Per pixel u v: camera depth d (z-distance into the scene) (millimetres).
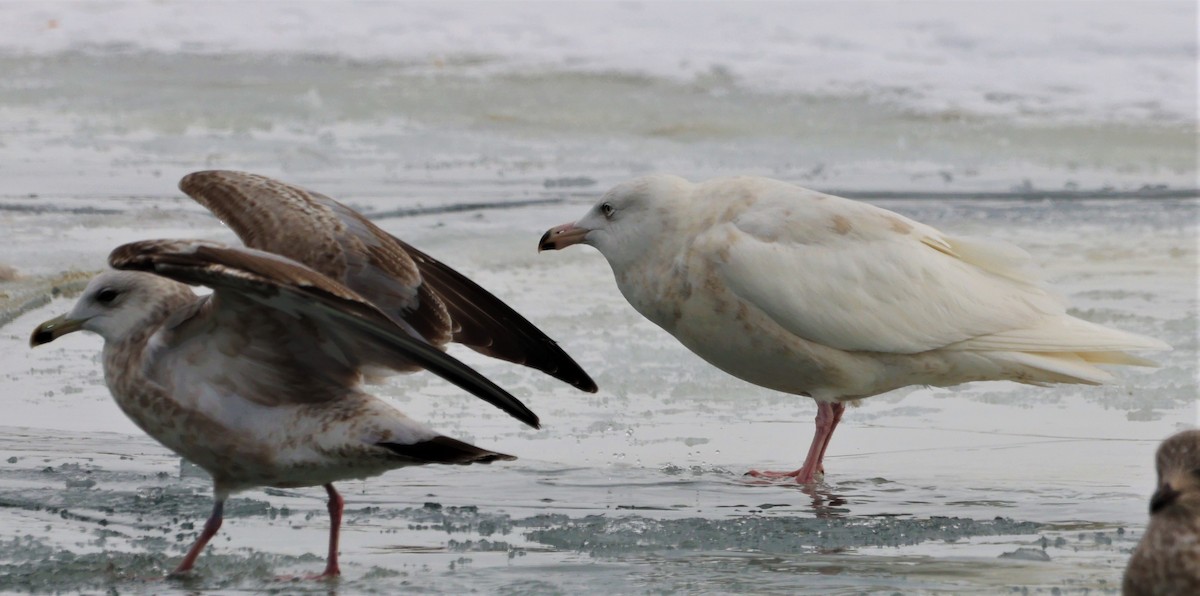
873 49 32688
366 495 11008
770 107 28484
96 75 30031
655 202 12508
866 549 9711
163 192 21172
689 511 10719
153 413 9172
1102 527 10258
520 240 19422
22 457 11414
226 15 35250
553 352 10086
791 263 12031
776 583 8758
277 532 10000
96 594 8578
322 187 21969
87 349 14656
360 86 29688
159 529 9922
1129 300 16812
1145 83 30469
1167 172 24438
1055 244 19734
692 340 12656
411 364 9281
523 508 10750
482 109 28031
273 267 7969
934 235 12594
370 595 8523
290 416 9047
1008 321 12234
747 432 12961
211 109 27422
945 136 26781
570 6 36188
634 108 28203
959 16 35031
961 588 8633
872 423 13320
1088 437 12617
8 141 24234
